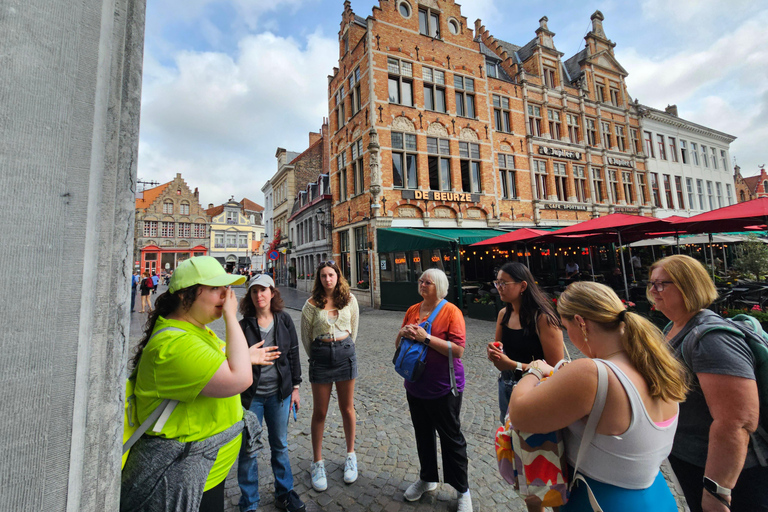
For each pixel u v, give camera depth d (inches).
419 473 100.1
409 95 517.0
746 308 269.0
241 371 49.7
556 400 40.0
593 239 474.6
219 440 52.0
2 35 26.4
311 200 787.4
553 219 636.1
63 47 30.2
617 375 39.6
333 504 89.8
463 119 548.4
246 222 1726.1
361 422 138.8
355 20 554.3
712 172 916.0
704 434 52.9
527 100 631.8
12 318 25.4
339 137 597.0
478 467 106.3
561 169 664.4
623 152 745.0
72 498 28.2
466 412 146.0
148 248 1405.0
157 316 53.5
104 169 33.4
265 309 91.6
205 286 52.1
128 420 48.6
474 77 564.1
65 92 29.9
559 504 43.8
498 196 580.7
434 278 95.2
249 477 85.6
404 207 500.1
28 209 26.7
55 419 27.6
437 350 85.4
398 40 506.0
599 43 753.6
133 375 51.1
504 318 91.8
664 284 59.1
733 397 45.6
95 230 32.2
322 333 99.6
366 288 519.5
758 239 411.8
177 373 46.6
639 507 38.8
